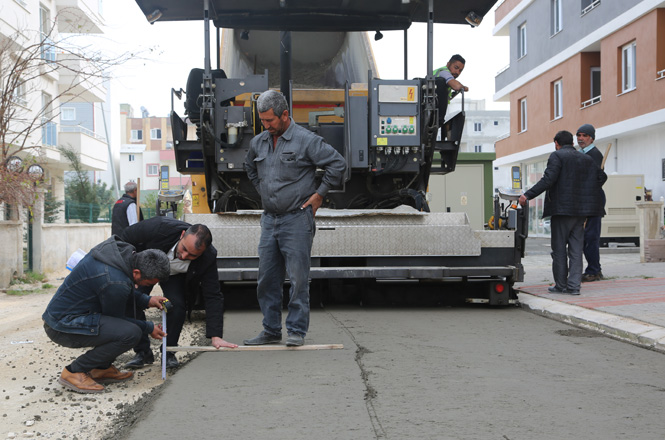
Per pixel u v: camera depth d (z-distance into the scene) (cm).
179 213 862
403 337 539
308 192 492
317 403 350
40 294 1066
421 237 677
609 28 2167
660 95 1919
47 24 2161
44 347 561
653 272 987
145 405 355
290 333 493
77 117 3859
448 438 293
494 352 477
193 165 789
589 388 375
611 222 1841
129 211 994
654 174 2067
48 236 1398
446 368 426
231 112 736
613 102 2186
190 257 448
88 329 389
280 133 492
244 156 743
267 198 493
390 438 294
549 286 829
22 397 386
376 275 659
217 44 856
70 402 371
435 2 839
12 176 1093
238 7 827
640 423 312
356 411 335
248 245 660
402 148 749
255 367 435
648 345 498
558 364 437
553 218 755
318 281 725
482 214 1795
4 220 1134
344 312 691
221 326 490
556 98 2670
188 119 791
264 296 511
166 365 441
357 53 915
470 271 667
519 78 2962
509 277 699
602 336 541
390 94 742
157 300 425
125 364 463
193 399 362
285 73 882
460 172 1797
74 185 2631
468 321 624
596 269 887
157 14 833
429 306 736
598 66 2423
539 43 2744
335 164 487
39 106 2069
